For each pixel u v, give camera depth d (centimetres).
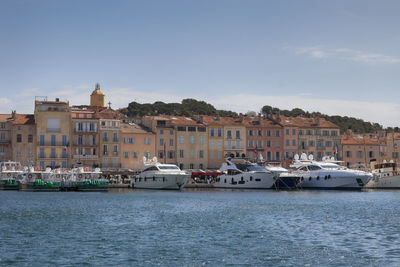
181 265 4019
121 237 5147
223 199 9200
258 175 11769
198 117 16138
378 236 5156
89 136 14375
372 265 4012
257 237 5134
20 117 14425
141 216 6725
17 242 4884
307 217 6575
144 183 12000
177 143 15225
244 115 18325
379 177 12088
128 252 4450
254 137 16112
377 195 10181
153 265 4019
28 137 14062
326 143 16825
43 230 5578
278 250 4519
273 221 6222
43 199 9294
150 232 5441
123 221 6262
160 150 15050
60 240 4988
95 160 14312
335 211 7225
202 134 15512
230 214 6900
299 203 8400
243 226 5831
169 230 5569
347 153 16975
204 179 14412
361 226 5794
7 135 14075
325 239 5012
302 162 12419
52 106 14138
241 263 4075
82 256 4300
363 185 11356
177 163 15175
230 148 15788
